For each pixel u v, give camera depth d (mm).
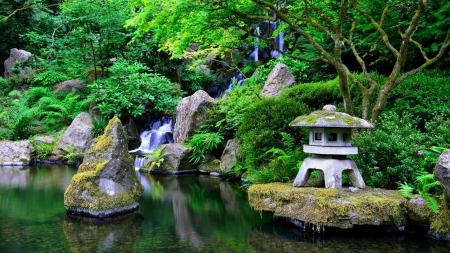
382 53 10281
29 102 15703
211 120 11023
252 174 7918
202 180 9523
